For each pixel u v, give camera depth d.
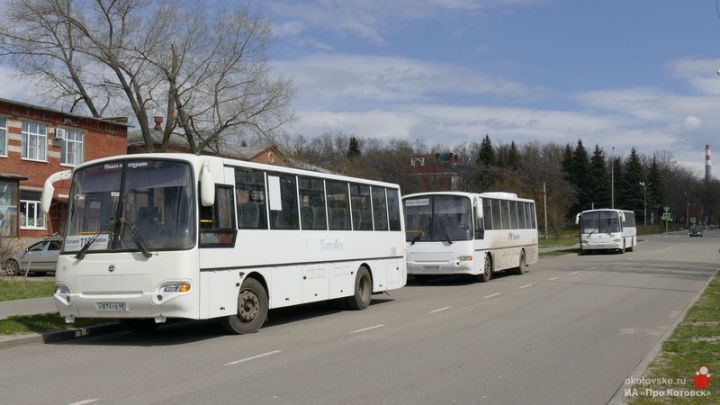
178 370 9.30
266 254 13.39
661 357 9.66
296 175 14.66
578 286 22.48
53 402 7.52
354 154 80.56
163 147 45.53
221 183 12.31
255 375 8.90
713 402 7.14
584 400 7.61
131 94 45.50
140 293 11.35
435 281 26.55
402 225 19.28
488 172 69.31
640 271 29.53
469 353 10.45
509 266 27.69
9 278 24.86
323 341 11.79
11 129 36.53
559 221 73.00
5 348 11.59
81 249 11.78
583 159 112.69
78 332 12.92
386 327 13.51
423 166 66.50
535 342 11.47
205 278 11.73
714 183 147.75
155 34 44.38
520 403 7.46
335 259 15.86
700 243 68.50
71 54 46.09
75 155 40.69
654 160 127.12
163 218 11.60
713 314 14.14
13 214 34.44
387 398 7.63
